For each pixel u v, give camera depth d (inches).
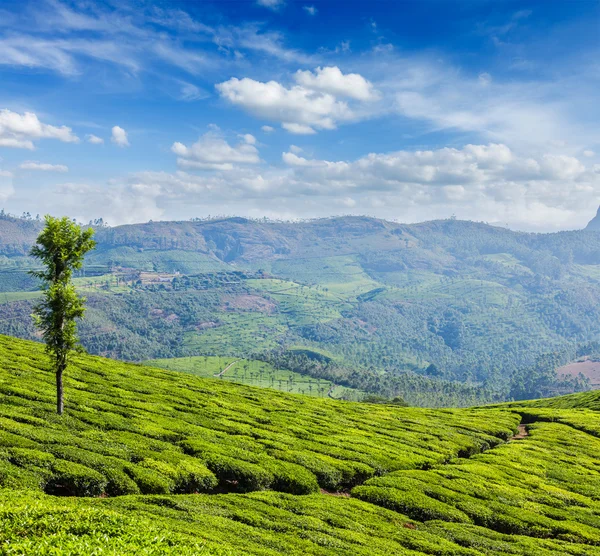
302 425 2908.5
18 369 2667.3
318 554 1300.4
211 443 2151.8
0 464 1437.0
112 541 900.0
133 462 1774.1
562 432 3619.6
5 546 796.0
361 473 2255.2
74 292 2034.9
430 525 1791.3
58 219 2038.6
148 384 3134.8
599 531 1904.5
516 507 2053.4
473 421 3905.0
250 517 1494.8
